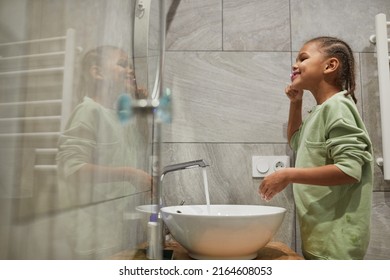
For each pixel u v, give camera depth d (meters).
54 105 0.30
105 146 0.42
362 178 0.91
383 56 1.18
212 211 1.10
